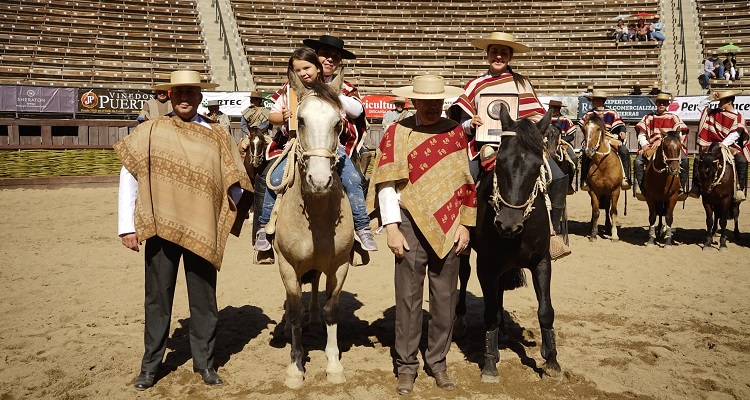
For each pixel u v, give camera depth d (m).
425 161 4.48
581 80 24.80
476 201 4.77
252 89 23.72
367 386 4.68
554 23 28.30
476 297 7.38
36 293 7.18
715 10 27.86
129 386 4.71
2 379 4.82
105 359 5.23
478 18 29.00
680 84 24.28
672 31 26.86
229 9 27.47
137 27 25.31
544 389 4.68
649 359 5.32
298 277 4.73
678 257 9.60
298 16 28.05
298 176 4.49
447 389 4.61
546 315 4.68
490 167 4.82
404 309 4.59
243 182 4.83
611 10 28.42
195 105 4.70
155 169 4.48
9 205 13.84
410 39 27.55
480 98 5.19
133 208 4.55
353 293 7.41
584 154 10.89
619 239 11.17
